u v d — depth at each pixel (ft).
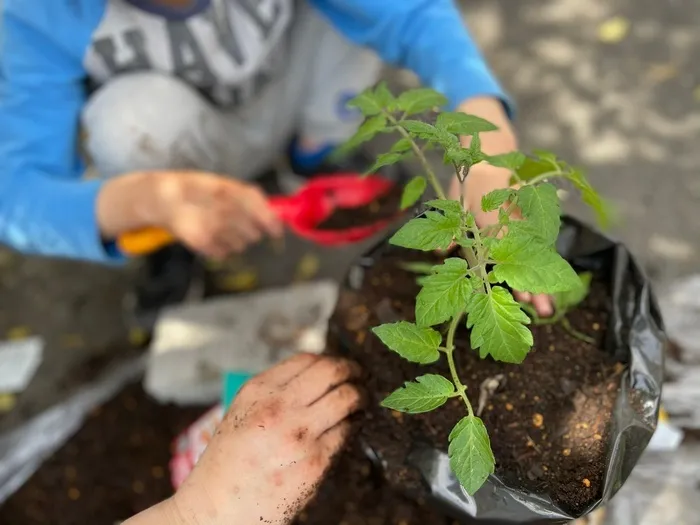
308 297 2.32
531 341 0.91
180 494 1.20
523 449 1.17
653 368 1.22
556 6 3.10
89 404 2.29
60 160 2.00
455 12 1.98
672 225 2.51
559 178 1.24
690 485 1.63
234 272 2.59
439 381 0.98
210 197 1.85
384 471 1.25
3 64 1.85
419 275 1.41
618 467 1.10
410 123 1.00
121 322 2.51
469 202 1.40
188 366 2.20
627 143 2.72
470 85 1.70
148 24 1.88
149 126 2.02
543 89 2.88
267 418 1.20
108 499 2.10
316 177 2.64
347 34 2.10
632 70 2.89
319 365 1.32
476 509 1.15
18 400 2.36
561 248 1.37
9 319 2.55
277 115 2.41
